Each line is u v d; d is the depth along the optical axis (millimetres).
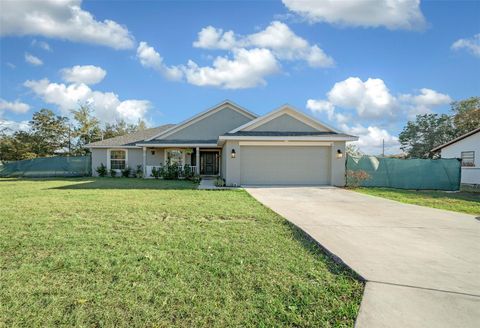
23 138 37875
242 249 4480
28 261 3918
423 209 8266
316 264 3898
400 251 4367
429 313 2633
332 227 5918
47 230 5504
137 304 2818
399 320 2521
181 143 20172
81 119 41781
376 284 3211
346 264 3781
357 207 8516
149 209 7777
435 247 4594
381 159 15578
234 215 7066
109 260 3934
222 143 17203
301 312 2719
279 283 3312
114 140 24484
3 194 10961
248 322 2555
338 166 15086
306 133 15594
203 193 11617
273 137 14750
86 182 17141
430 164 14758
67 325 2475
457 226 6105
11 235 5145
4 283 3236
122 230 5547
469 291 3055
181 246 4582
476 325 2438
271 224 6168
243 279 3410
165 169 20047
